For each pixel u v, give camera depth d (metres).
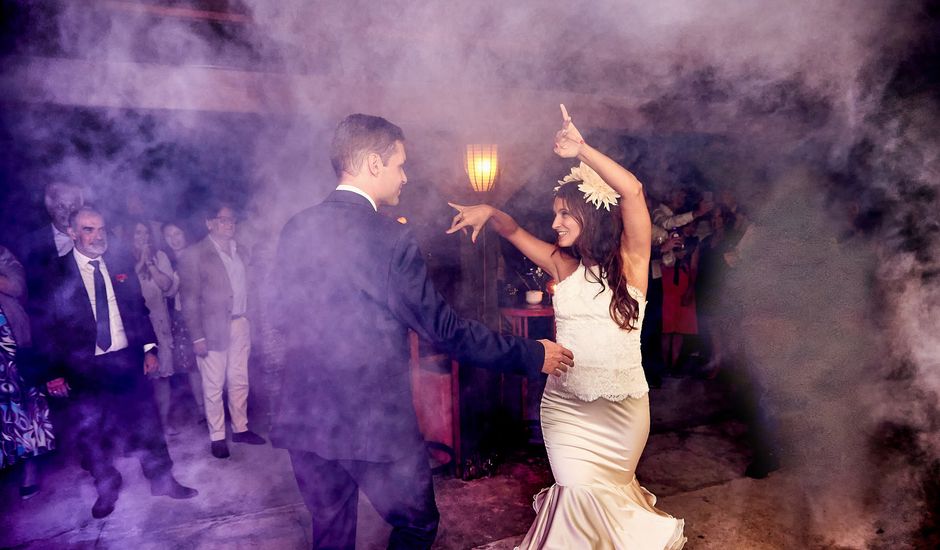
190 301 3.72
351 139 1.75
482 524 2.79
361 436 1.65
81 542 2.75
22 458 3.22
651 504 2.31
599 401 2.11
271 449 4.00
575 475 2.09
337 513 1.72
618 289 2.07
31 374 2.85
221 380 3.81
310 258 1.69
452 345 1.69
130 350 3.02
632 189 1.93
